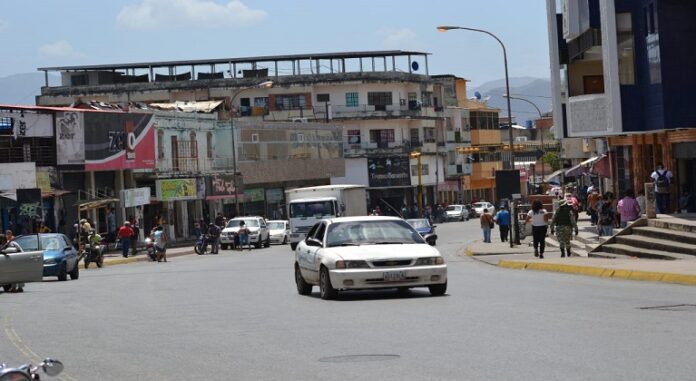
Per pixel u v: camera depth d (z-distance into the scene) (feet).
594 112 178.81
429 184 478.59
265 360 51.80
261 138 374.43
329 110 447.83
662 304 71.82
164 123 306.96
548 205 240.32
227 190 334.03
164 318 76.69
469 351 51.47
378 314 72.18
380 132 456.86
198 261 204.44
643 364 45.24
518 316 66.95
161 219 276.41
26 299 103.14
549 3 194.08
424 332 60.23
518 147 443.32
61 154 249.34
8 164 228.22
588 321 62.54
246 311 79.82
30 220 221.25
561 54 193.88
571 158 325.01
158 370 50.08
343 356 51.88
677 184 175.11
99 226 268.41
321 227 93.66
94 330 69.72
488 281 104.53
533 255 154.40
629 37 163.32
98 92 446.19
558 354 49.21
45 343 62.85
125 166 271.28
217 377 47.01
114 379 47.73
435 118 486.38
